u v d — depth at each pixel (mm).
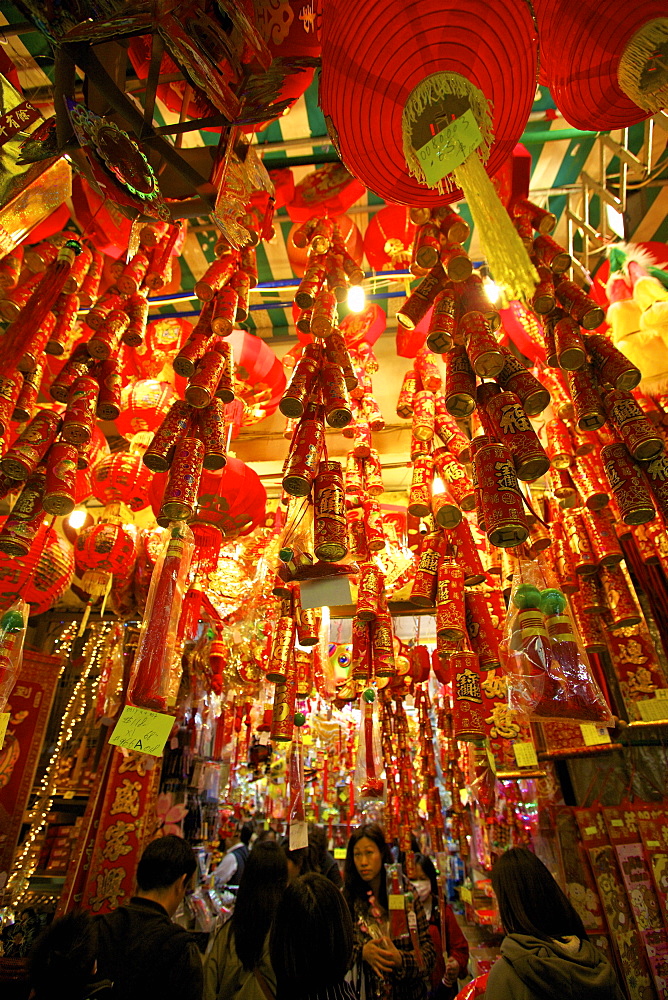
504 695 2037
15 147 1608
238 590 2822
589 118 1427
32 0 1192
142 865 1669
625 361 1434
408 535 2137
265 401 2633
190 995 1347
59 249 2248
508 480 1237
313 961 1310
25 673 2861
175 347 2666
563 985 1159
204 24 1234
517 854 1458
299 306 1892
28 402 1779
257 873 1660
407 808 3068
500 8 1062
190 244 2795
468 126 1080
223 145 1524
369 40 1089
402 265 2479
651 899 1937
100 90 1322
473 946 2891
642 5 1154
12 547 1509
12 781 2682
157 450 1526
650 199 2449
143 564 2799
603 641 1967
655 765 2363
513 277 1009
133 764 2746
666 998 1770
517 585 1592
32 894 2893
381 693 3100
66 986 1351
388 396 3195
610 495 1744
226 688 3088
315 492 1522
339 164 2191
